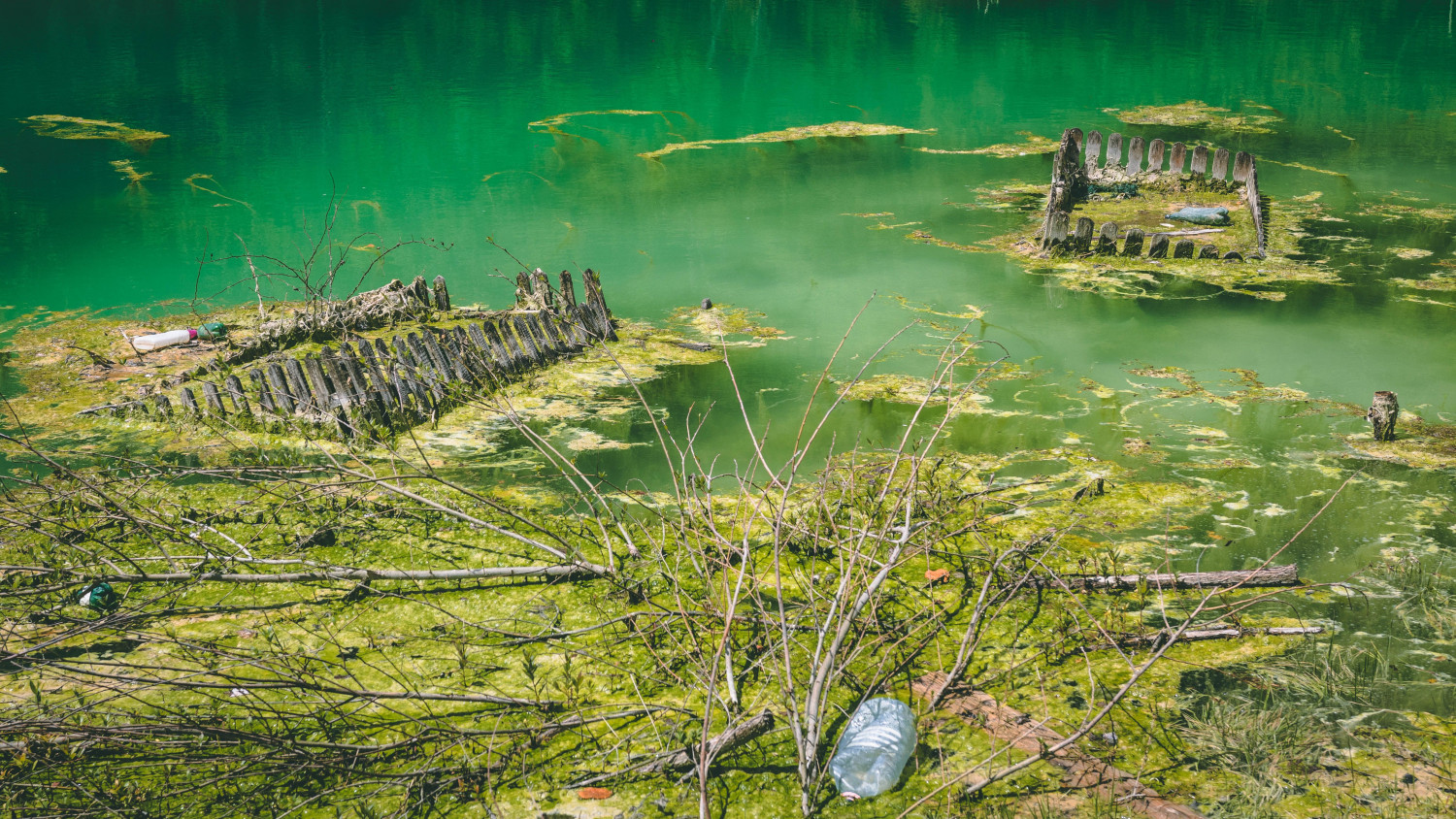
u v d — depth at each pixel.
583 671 4.64
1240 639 4.81
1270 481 6.46
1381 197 13.48
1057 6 31.45
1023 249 11.82
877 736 3.97
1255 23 28.23
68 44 25.67
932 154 16.73
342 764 3.91
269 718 4.19
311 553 5.70
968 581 5.32
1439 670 4.58
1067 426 7.35
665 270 11.51
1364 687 4.45
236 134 18.19
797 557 5.61
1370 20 28.48
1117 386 8.05
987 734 4.17
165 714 4.17
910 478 5.29
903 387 8.13
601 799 3.84
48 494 6.29
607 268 11.60
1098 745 4.09
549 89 21.77
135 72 22.83
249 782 3.88
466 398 7.88
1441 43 25.30
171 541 5.71
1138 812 3.71
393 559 5.64
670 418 7.70
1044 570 5.33
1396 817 3.67
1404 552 5.57
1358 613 5.03
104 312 10.30
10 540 5.70
